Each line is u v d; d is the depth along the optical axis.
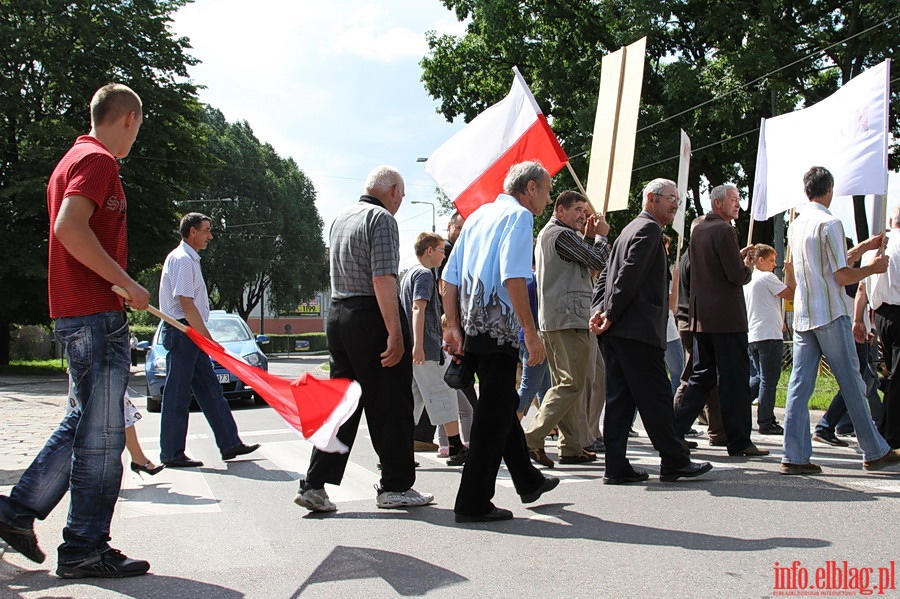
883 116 5.88
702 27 24.28
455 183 6.55
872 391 7.35
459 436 6.61
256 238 58.34
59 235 3.34
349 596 3.19
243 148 58.91
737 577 3.29
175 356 6.51
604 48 28.03
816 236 5.35
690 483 5.24
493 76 30.47
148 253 31.41
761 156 7.77
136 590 3.33
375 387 4.66
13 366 30.41
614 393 5.39
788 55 22.88
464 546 3.88
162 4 31.97
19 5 28.27
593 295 6.01
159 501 5.12
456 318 4.55
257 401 14.56
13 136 29.62
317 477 4.66
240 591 3.29
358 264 4.59
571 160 25.83
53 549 4.03
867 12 22.45
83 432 3.51
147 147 30.95
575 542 3.90
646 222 5.29
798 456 5.41
